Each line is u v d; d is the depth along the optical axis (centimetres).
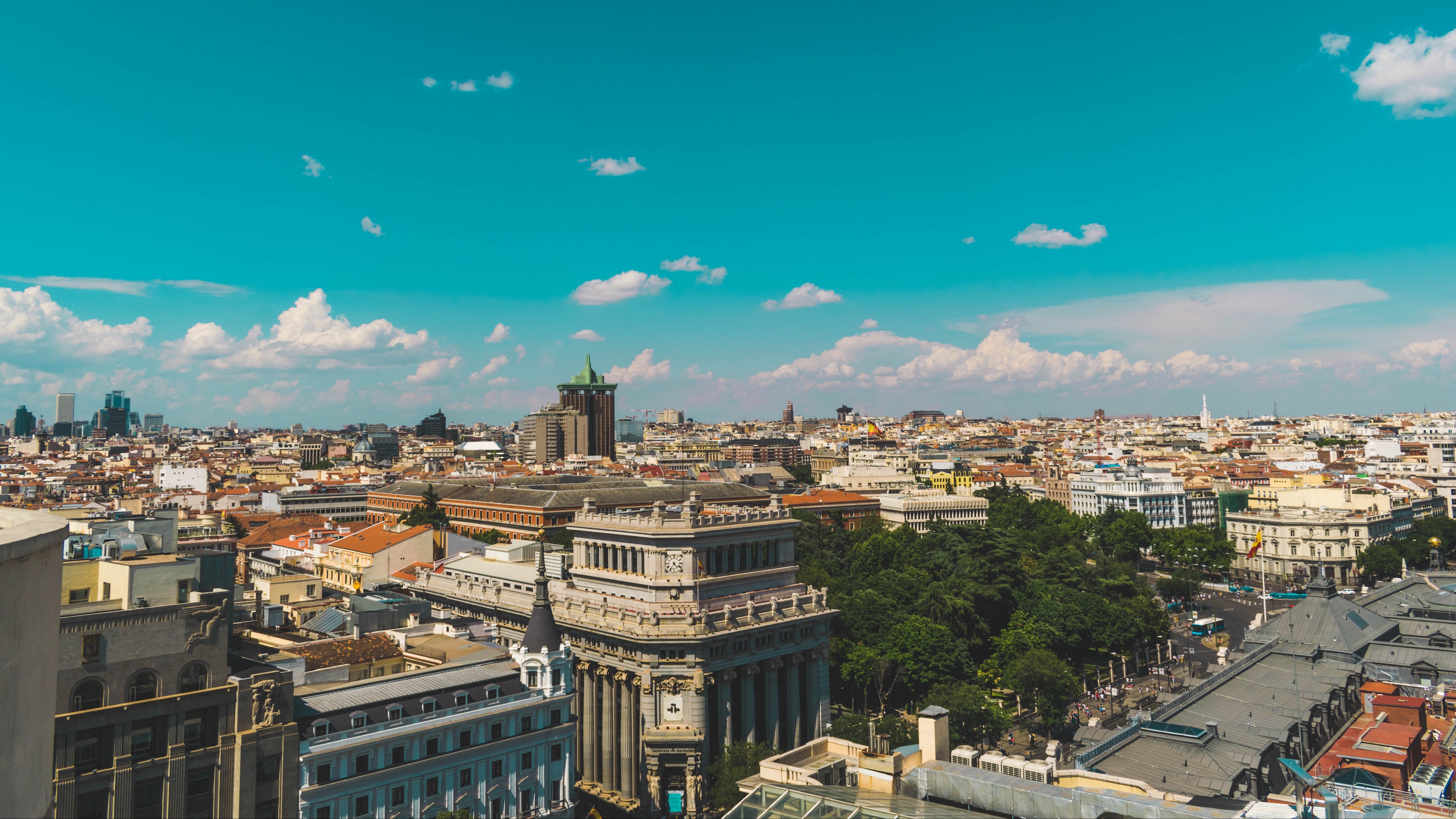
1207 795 9619
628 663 14388
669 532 14788
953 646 18662
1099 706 18912
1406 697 13938
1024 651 19925
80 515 17450
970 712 16038
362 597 18112
